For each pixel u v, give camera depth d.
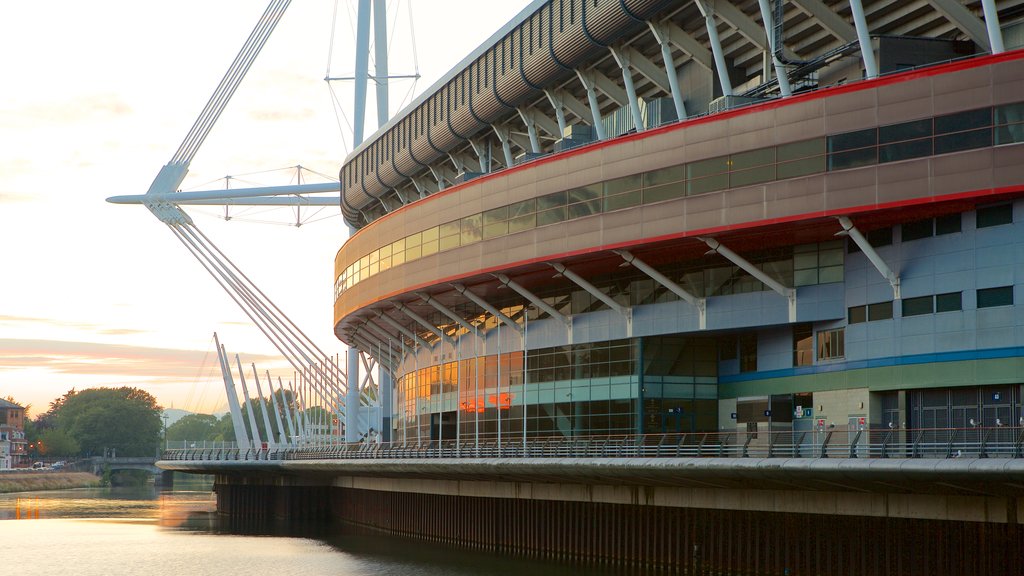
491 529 64.44
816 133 47.41
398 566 59.66
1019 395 42.59
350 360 114.25
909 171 44.66
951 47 49.81
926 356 45.50
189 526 92.94
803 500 43.41
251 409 138.50
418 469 64.94
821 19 53.00
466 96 77.50
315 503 100.56
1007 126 42.75
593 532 55.47
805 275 51.41
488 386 70.38
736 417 56.12
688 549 49.09
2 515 107.69
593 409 60.59
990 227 43.91
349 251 85.88
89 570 62.09
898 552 39.81
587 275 61.94
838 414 49.56
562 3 65.44
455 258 66.06
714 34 56.28
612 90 67.56
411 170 88.50
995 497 36.78
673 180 52.44
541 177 59.78
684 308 56.12
